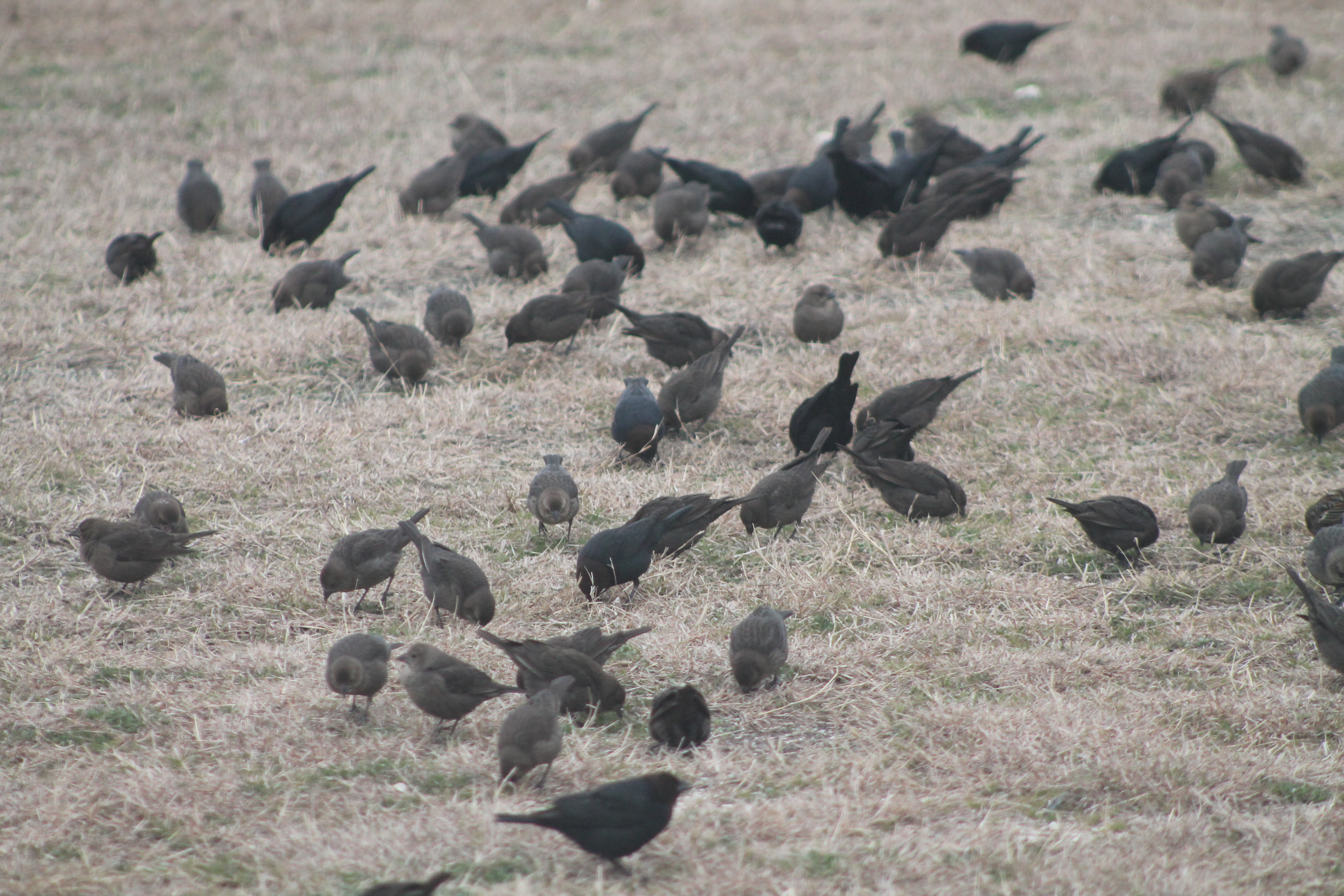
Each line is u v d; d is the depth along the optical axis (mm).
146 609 10992
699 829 7625
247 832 7691
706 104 28516
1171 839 7457
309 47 32781
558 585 11617
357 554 10891
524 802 8023
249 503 13039
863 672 9992
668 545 11719
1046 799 8062
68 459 13625
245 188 23688
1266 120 26016
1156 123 26453
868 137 24797
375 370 16469
